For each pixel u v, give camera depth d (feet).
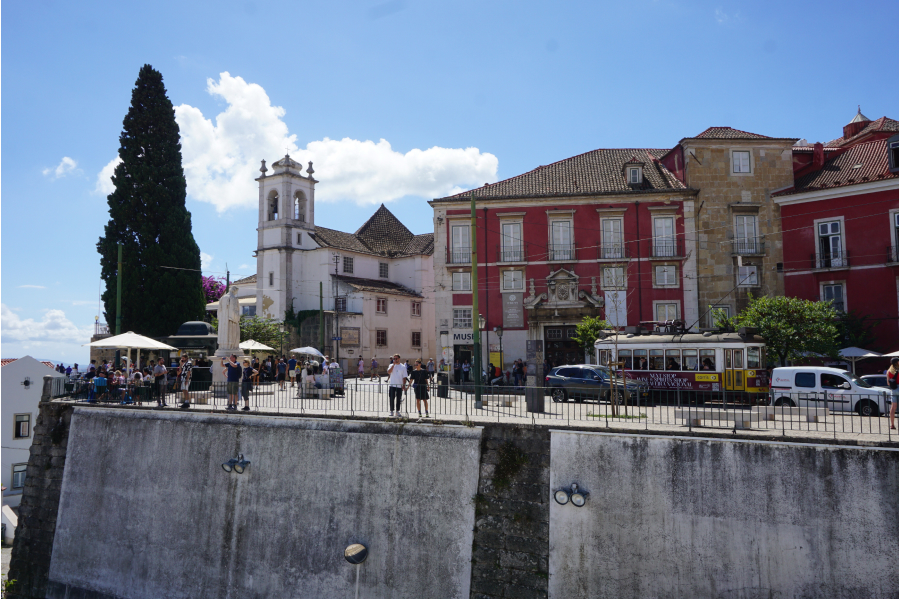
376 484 45.09
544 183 113.80
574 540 40.04
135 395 58.34
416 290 167.22
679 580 37.93
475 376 65.31
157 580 50.16
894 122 115.96
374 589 43.68
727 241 105.60
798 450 36.81
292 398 61.98
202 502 50.14
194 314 121.29
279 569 46.37
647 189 107.34
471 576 41.47
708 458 38.40
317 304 154.30
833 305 95.50
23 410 107.86
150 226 118.52
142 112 123.13
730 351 70.23
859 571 35.01
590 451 40.83
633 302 106.11
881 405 55.62
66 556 54.13
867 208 93.56
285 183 156.25
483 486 42.55
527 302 107.76
